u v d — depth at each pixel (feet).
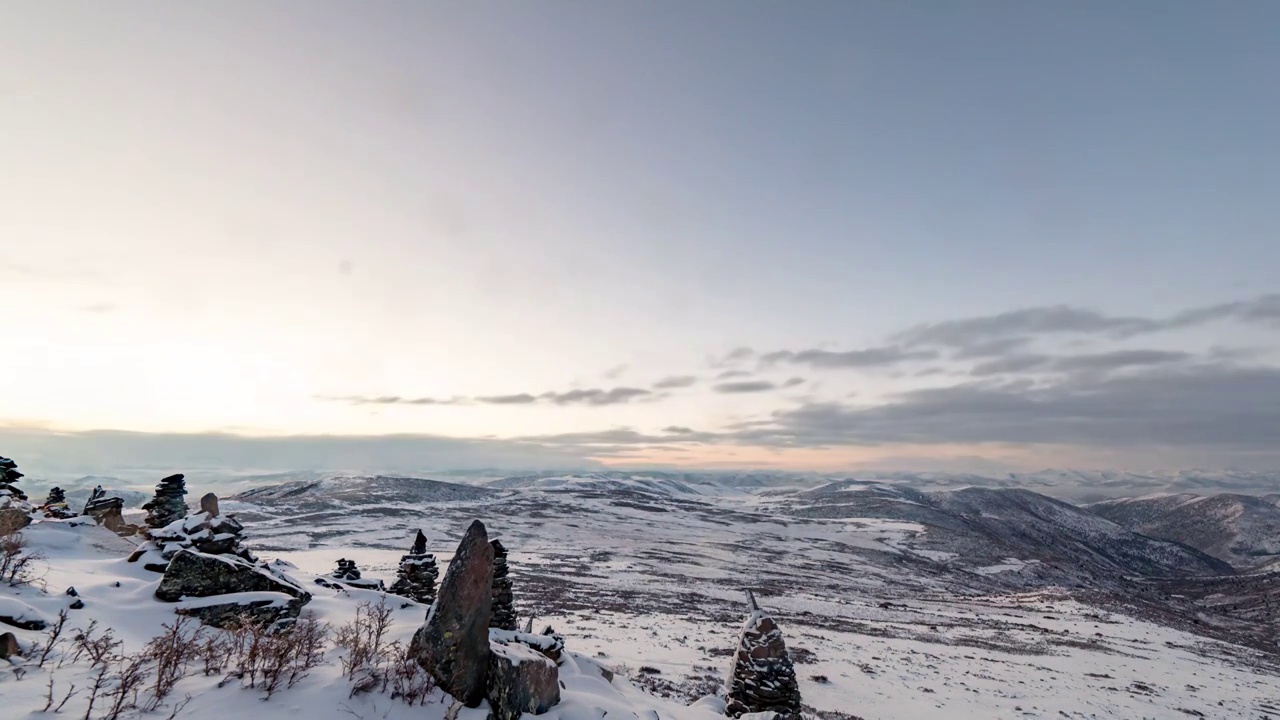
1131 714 74.69
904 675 82.43
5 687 17.98
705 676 70.18
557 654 37.73
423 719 20.94
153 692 19.34
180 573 33.14
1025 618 151.84
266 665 22.45
